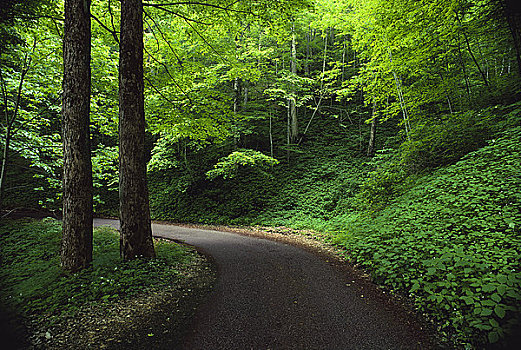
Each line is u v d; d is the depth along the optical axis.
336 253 7.00
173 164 15.51
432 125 9.34
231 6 6.85
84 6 5.19
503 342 2.54
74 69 5.05
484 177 6.00
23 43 6.22
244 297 4.27
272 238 9.76
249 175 16.94
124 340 3.07
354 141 17.47
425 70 10.44
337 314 3.60
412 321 3.33
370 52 12.22
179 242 8.82
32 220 10.97
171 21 8.24
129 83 5.63
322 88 17.61
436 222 5.44
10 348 2.68
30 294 4.01
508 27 8.18
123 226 5.63
